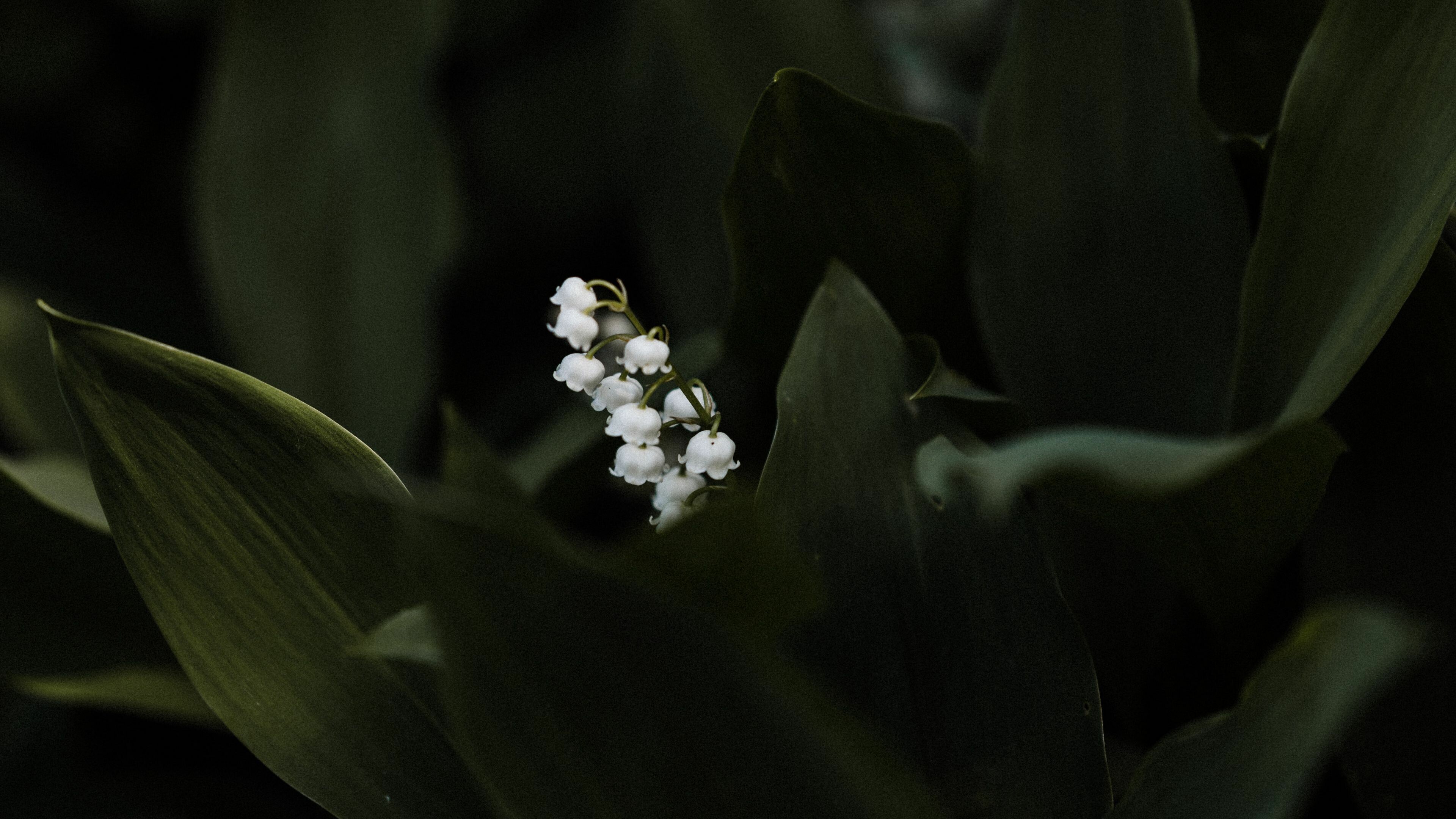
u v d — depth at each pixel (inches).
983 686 18.7
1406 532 19.5
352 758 18.8
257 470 18.6
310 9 26.3
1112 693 20.8
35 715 24.7
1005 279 20.6
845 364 19.0
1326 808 20.3
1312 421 17.5
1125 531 19.4
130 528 18.5
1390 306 18.2
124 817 23.5
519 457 22.9
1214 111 21.8
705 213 23.2
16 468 21.0
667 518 18.7
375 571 18.8
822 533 18.8
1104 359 20.5
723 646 17.3
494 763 17.7
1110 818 18.0
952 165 20.0
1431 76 18.9
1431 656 19.2
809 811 17.8
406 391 26.0
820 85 19.5
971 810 18.5
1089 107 20.6
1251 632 20.5
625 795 17.9
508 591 17.4
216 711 18.6
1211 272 20.3
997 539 18.8
